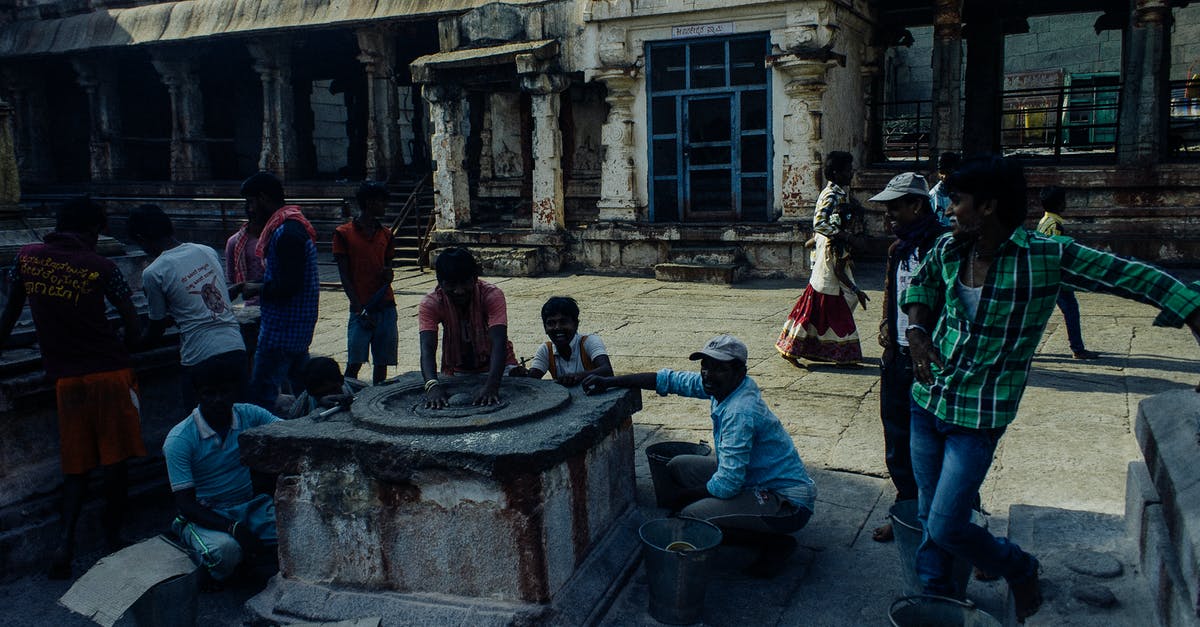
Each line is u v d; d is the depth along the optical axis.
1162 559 2.90
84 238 4.48
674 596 3.45
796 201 12.55
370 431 3.60
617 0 12.97
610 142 13.62
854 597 3.71
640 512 4.30
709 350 3.79
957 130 12.82
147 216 4.89
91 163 20.75
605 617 3.59
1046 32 23.25
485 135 16.97
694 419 6.23
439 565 3.45
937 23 12.67
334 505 3.59
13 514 4.46
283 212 5.38
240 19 17.41
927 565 3.30
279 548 3.74
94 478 4.89
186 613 3.47
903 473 3.92
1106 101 22.36
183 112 19.14
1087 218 12.14
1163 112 12.30
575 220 16.27
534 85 13.39
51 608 4.04
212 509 4.17
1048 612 3.18
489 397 3.92
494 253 13.67
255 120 22.27
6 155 5.07
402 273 14.23
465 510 3.37
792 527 3.79
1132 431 5.51
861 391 6.69
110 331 4.47
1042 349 7.75
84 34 19.12
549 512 3.40
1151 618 3.00
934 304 3.10
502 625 3.28
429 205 16.61
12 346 4.73
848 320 7.32
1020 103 23.59
